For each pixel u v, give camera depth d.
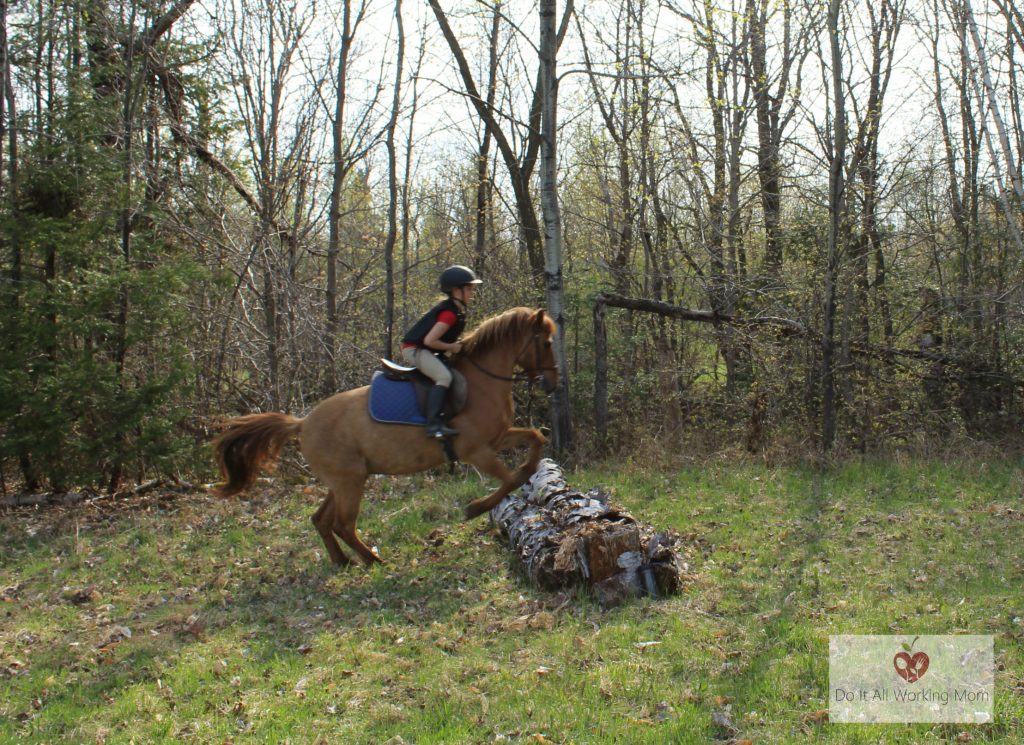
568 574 6.75
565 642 5.75
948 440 12.53
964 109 15.80
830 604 6.21
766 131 16.11
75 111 11.50
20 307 11.20
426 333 7.44
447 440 7.55
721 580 7.00
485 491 10.55
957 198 15.88
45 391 10.80
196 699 5.26
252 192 15.76
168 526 9.85
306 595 7.27
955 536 7.89
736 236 14.26
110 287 10.98
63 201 11.48
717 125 15.63
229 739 4.68
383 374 7.73
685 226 15.80
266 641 6.21
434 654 5.76
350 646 5.98
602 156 16.80
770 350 13.27
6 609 7.22
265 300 13.58
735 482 10.60
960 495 9.58
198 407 12.88
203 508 10.77
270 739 4.64
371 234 19.12
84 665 5.90
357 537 7.93
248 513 10.37
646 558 6.74
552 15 11.98
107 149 11.76
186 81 13.93
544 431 14.23
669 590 6.71
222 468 8.10
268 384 13.38
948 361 13.48
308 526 9.56
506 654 5.68
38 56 12.51
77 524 9.91
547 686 5.09
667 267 16.02
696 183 16.61
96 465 11.32
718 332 14.16
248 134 14.10
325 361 13.84
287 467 12.20
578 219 18.41
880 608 6.07
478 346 7.67
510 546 8.02
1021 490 9.62
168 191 13.68
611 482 11.08
